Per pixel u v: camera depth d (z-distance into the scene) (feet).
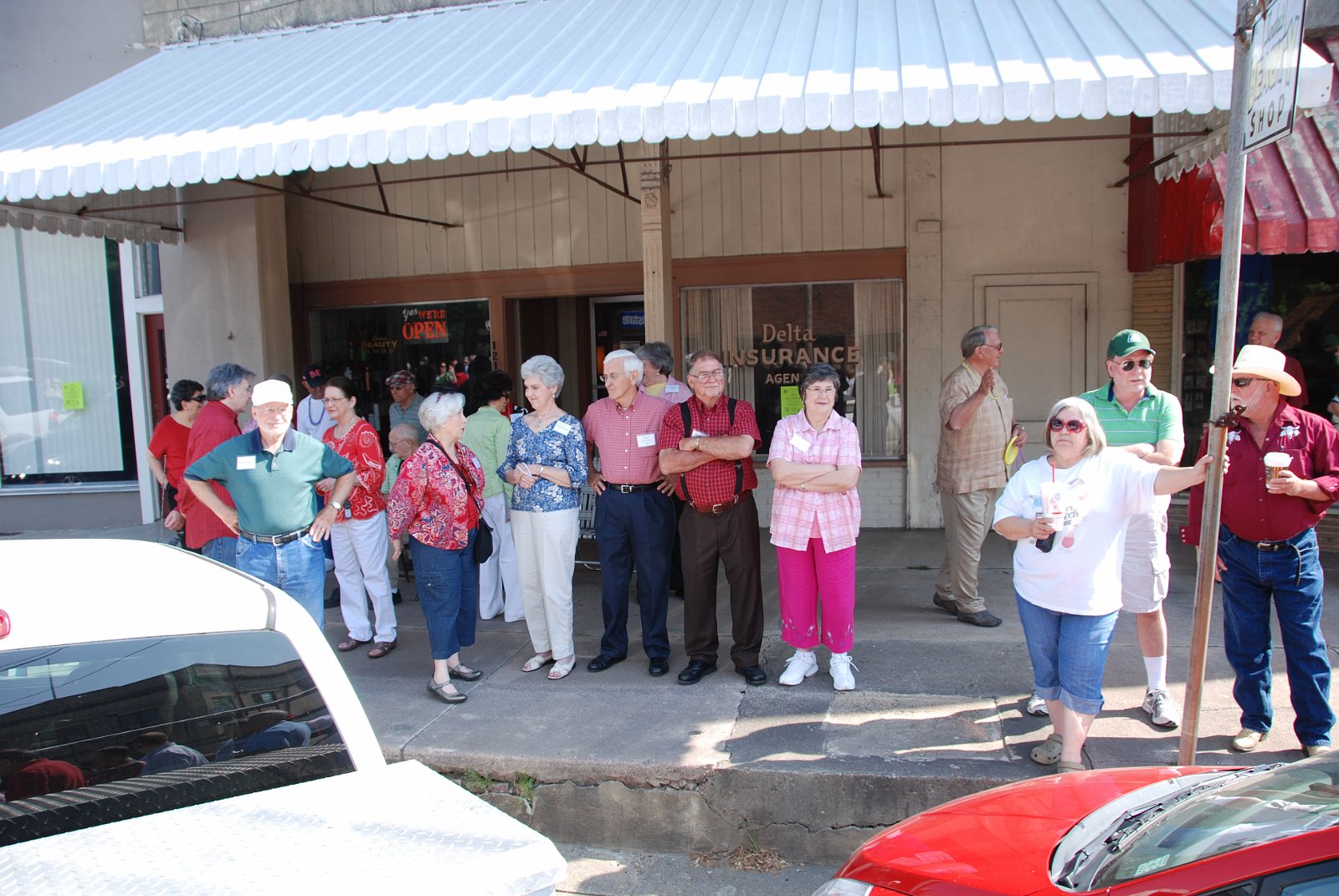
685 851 14.14
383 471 19.93
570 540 17.88
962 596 19.89
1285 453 12.96
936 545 27.43
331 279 33.73
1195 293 27.12
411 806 7.83
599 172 31.22
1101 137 20.15
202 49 29.12
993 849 8.61
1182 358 27.37
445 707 16.87
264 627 8.79
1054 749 13.60
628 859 14.06
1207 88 14.62
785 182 29.78
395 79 21.39
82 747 7.68
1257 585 13.47
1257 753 13.64
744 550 17.01
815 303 30.12
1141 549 14.35
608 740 15.07
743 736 14.98
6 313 36.35
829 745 14.52
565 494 17.81
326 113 19.69
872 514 30.09
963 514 19.57
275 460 15.96
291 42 27.35
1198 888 6.86
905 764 13.75
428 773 8.48
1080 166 27.91
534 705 16.74
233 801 7.79
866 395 30.07
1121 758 13.61
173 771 7.89
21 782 7.43
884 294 29.71
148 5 30.53
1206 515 11.50
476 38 23.77
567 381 35.01
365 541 19.77
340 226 33.50
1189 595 21.27
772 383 30.55
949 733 14.76
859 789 13.52
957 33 18.07
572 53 20.93
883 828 13.44
